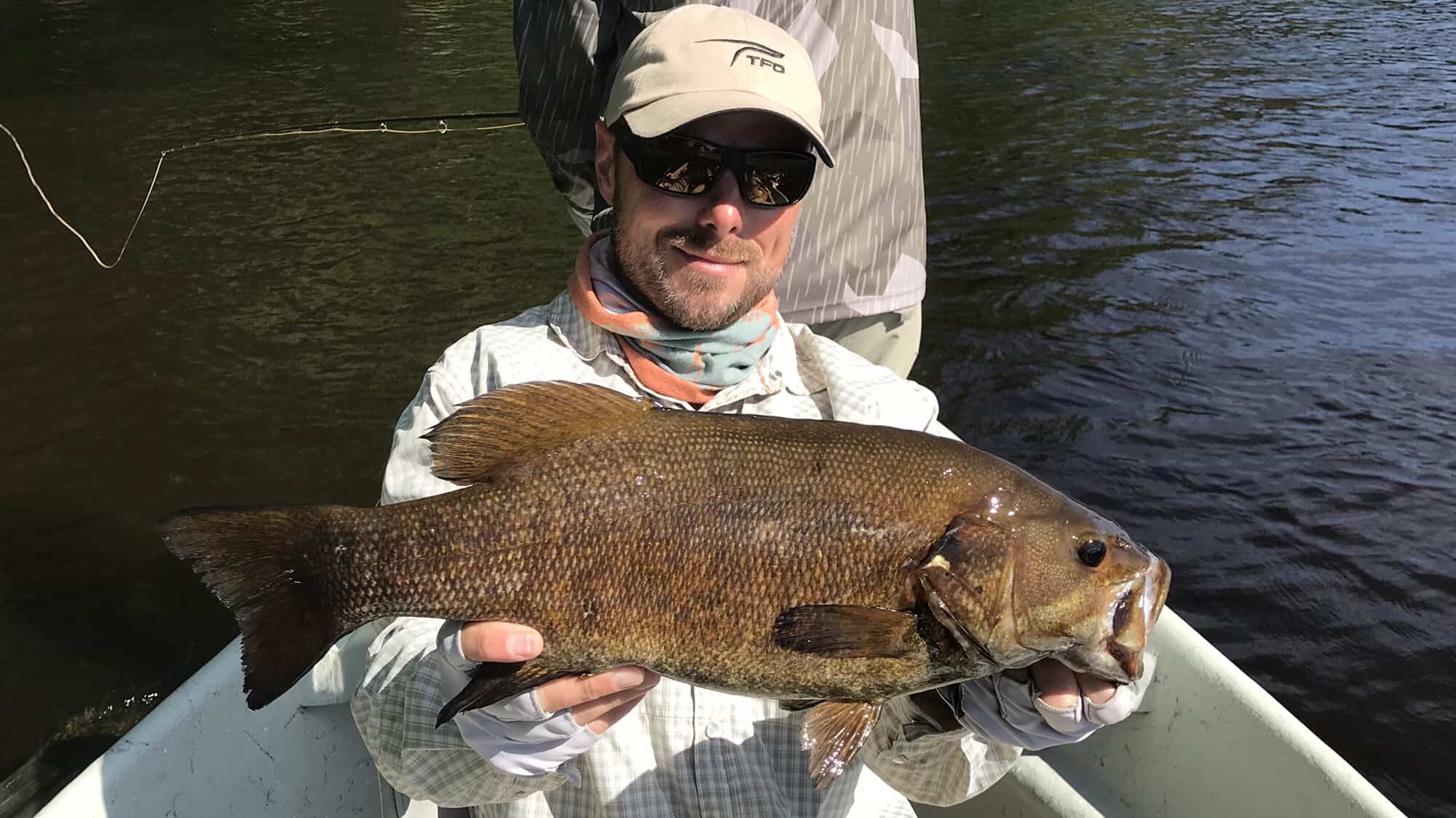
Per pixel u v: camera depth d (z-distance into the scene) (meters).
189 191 3.58
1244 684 0.92
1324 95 4.63
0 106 4.30
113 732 1.63
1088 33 5.91
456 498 0.59
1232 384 2.43
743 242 0.71
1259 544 1.93
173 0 6.14
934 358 2.58
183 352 2.66
